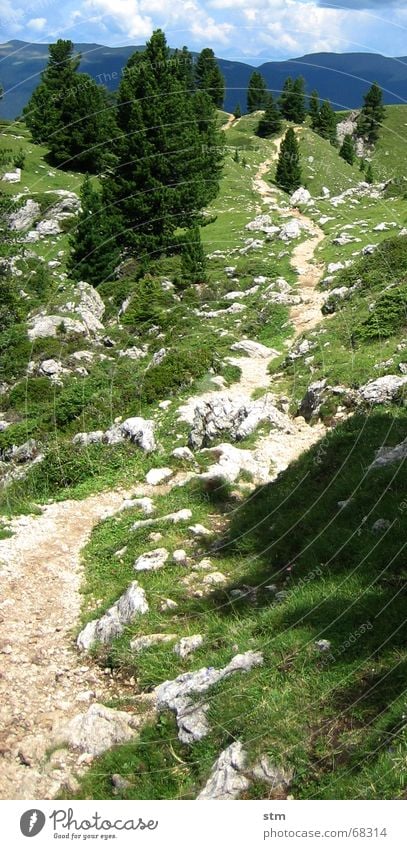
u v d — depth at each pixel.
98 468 22.97
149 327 40.66
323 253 49.03
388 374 23.00
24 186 71.56
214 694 10.36
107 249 51.78
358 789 8.38
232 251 55.22
